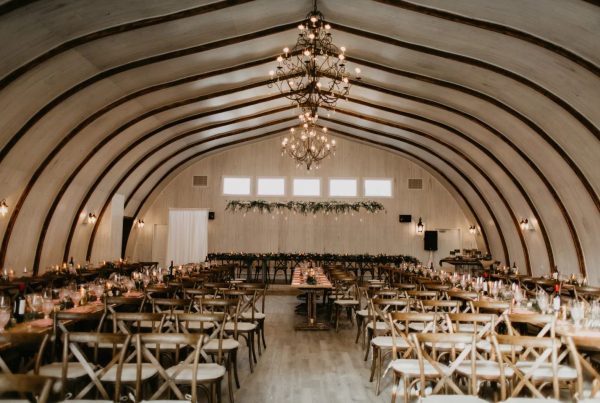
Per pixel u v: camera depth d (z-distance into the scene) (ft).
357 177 64.28
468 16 26.11
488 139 44.78
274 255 58.54
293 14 31.60
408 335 16.30
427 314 15.93
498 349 12.51
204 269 44.16
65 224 45.55
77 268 42.98
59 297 21.47
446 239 64.08
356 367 21.97
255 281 54.95
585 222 38.65
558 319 18.48
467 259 58.23
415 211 64.13
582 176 35.58
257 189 64.13
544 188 42.80
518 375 12.42
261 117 54.24
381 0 27.35
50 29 24.68
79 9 24.08
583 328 16.19
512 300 20.88
